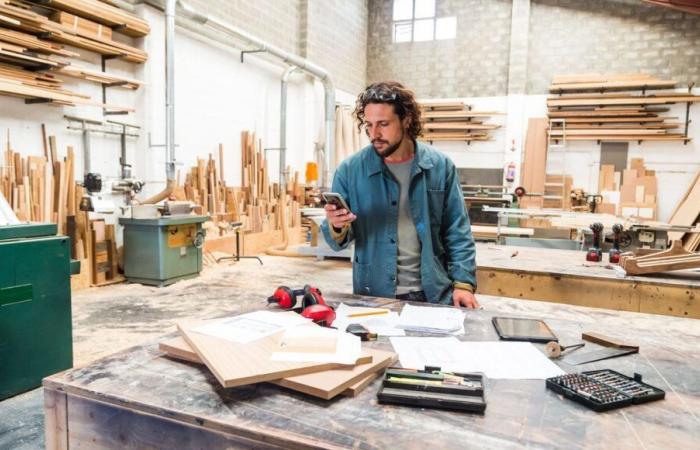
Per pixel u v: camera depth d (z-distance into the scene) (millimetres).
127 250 3930
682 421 787
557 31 7336
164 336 1157
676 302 2332
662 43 6930
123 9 4031
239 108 5559
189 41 4762
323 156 6922
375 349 1106
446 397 828
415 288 1754
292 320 1183
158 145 4285
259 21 5695
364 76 8336
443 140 7875
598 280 2465
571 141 7223
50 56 3408
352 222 1766
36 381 2107
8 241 1996
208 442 784
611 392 857
